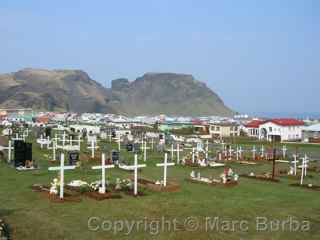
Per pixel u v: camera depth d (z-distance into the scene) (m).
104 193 21.80
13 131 73.31
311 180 32.62
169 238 14.89
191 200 21.64
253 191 25.77
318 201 22.98
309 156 54.75
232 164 42.38
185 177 30.81
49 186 24.03
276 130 94.25
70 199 20.52
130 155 46.72
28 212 18.06
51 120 146.62
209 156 46.72
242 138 93.62
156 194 22.95
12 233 14.86
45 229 15.55
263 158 48.66
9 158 35.94
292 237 15.77
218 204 20.88
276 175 34.59
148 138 70.88
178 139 70.88
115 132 73.62
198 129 110.38
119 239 14.73
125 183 24.88
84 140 65.69
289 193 25.58
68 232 15.33
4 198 20.92
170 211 18.89
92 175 29.92
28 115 170.25
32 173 30.02
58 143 55.34
